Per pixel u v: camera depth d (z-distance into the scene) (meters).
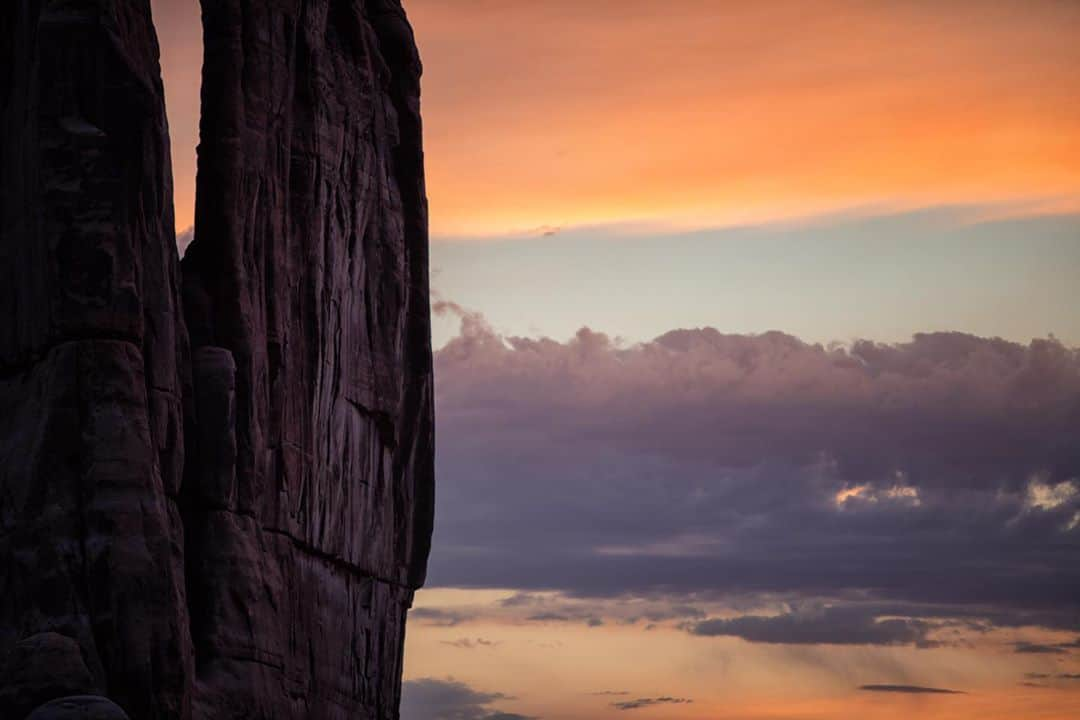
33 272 59.66
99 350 58.50
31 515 57.72
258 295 69.81
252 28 70.56
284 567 70.62
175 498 61.69
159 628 57.53
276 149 71.81
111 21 60.31
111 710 53.66
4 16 62.59
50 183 59.09
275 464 70.62
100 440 57.94
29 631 57.22
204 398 65.75
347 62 78.12
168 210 63.09
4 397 60.53
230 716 63.97
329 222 75.56
